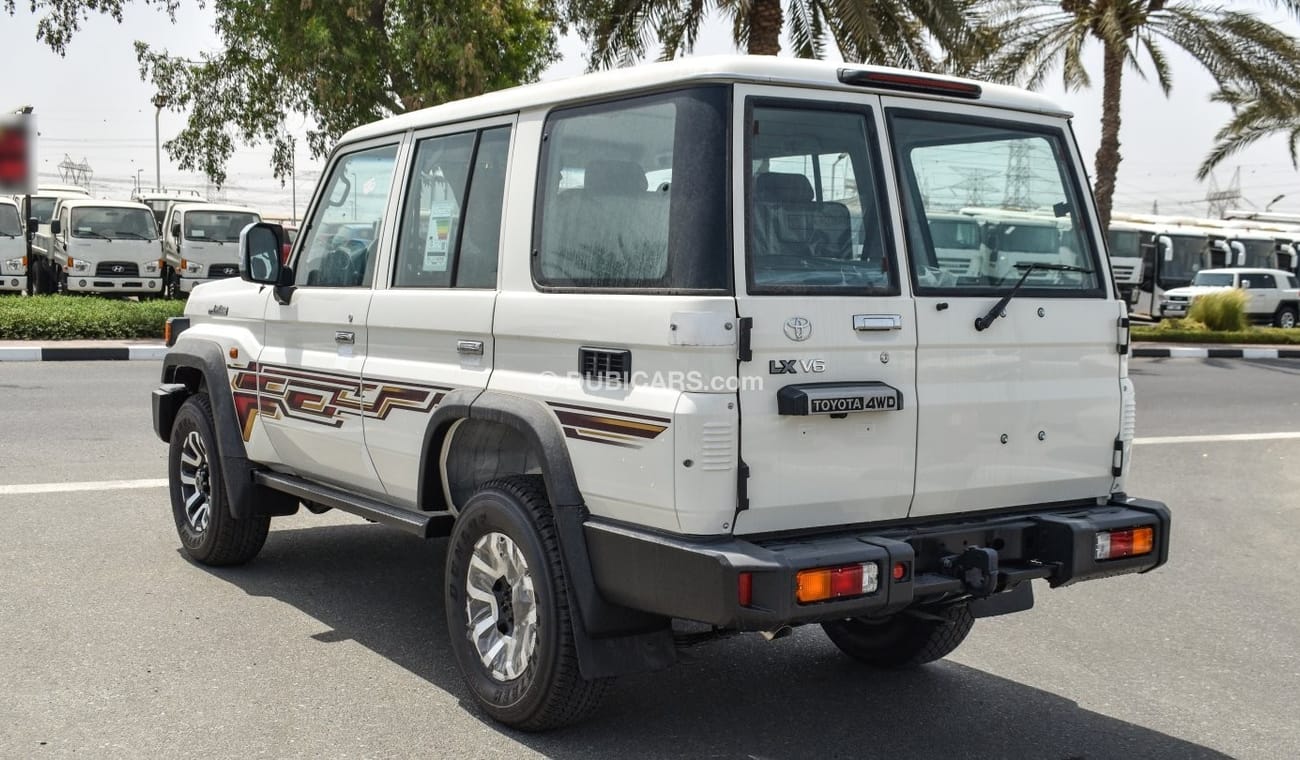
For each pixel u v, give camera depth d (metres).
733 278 3.82
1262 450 11.80
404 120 5.33
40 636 5.33
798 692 5.02
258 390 6.02
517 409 4.36
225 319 6.41
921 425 4.19
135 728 4.38
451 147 5.02
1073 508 4.69
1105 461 4.74
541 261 4.45
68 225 26.22
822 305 3.96
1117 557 4.50
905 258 4.21
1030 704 4.96
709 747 4.39
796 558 3.75
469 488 4.97
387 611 5.87
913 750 4.43
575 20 21.05
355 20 22.92
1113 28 22.28
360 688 4.85
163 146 27.02
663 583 3.89
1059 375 4.57
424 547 7.13
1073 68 22.70
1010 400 4.42
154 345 17.58
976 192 4.46
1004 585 4.29
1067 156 4.76
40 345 17.20
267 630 5.53
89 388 13.23
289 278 5.78
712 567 3.73
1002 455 4.42
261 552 6.91
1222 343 27.05
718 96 3.94
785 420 3.89
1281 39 21.95
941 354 4.24
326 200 5.83
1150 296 37.03
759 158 3.95
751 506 3.85
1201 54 22.59
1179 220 42.72
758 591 3.70
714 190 3.87
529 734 4.44
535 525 4.29
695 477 3.77
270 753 4.20
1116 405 4.75
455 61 22.77
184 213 27.36
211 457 6.29
